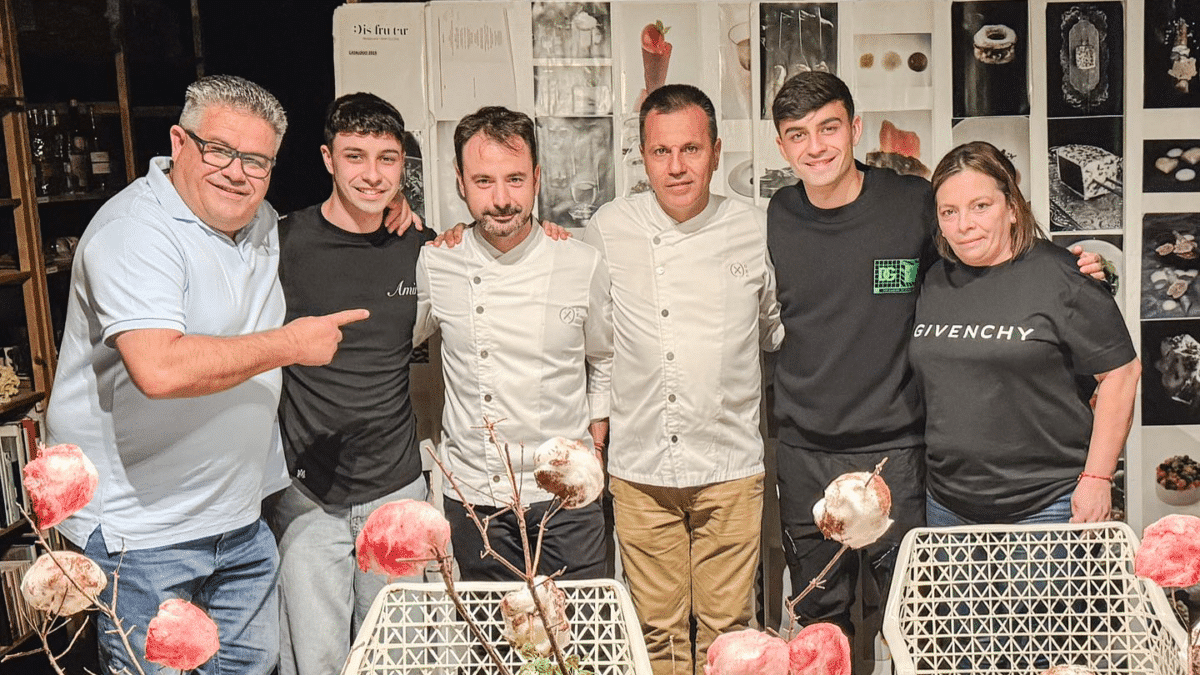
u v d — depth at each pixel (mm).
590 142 2945
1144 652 1661
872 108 2918
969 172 2303
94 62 4051
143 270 2018
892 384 2623
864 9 2889
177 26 4227
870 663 2961
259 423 2268
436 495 2998
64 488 1106
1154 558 1196
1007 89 2912
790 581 3061
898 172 2922
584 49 2918
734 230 2680
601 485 1128
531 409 2602
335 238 2539
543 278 2590
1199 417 3004
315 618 2596
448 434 2699
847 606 2814
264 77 4289
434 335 2955
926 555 1988
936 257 2590
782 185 2949
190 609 1149
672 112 2543
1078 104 2914
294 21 4266
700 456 2734
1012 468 2383
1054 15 2889
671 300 2672
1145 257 2963
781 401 2760
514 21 2902
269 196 4309
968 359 2352
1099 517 2334
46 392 3605
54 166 3752
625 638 1585
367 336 2566
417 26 2900
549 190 2955
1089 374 2338
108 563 2141
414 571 1143
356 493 2600
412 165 2941
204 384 1933
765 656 980
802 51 2914
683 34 2910
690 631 3100
